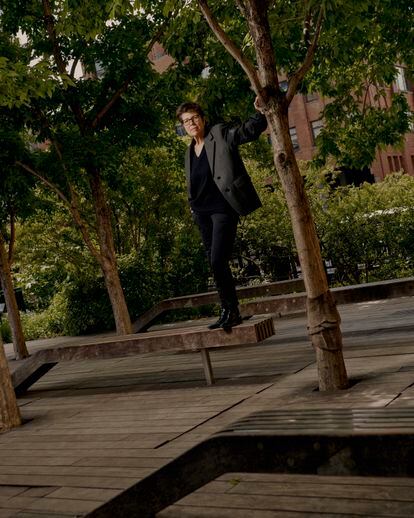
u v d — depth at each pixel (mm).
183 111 5289
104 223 11680
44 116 11188
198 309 15797
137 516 2314
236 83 10648
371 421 2033
